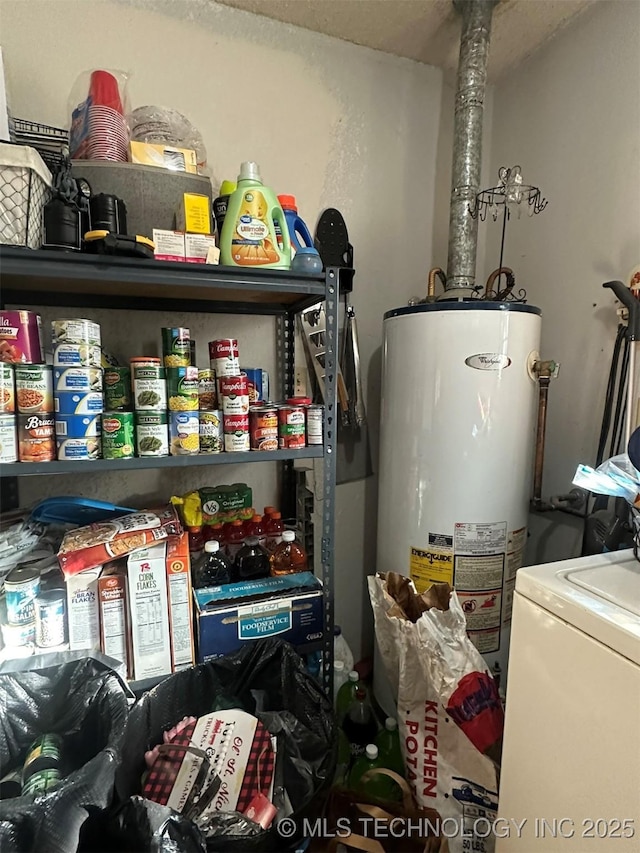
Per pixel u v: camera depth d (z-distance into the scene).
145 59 1.32
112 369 1.07
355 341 1.55
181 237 1.01
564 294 1.52
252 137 1.45
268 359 1.52
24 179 0.88
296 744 1.03
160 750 0.98
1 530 1.10
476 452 1.27
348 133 1.57
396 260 1.68
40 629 1.01
